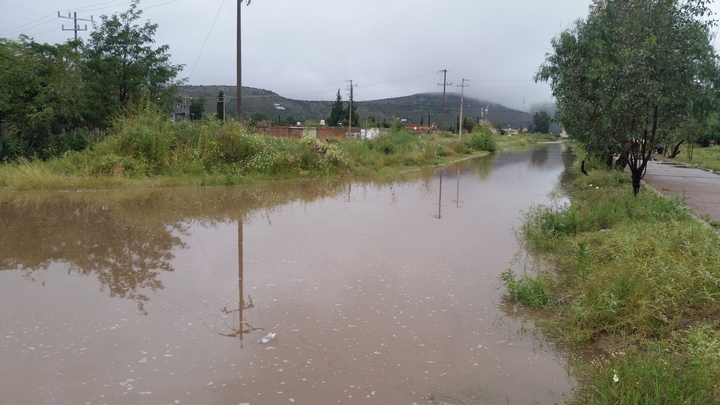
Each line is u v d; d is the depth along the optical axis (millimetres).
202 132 15477
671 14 9250
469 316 4898
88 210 9680
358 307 5051
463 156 31906
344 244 7594
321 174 17188
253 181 14523
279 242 7609
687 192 12703
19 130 15109
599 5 12484
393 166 21594
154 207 10242
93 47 17641
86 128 16672
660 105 9164
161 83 19188
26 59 15469
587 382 3619
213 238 7766
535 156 35781
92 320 4605
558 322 4668
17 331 4336
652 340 4195
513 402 3445
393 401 3410
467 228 8945
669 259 5598
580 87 10789
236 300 5172
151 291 5387
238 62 21156
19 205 10000
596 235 7426
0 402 3268
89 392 3416
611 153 10562
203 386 3531
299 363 3898
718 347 3701
